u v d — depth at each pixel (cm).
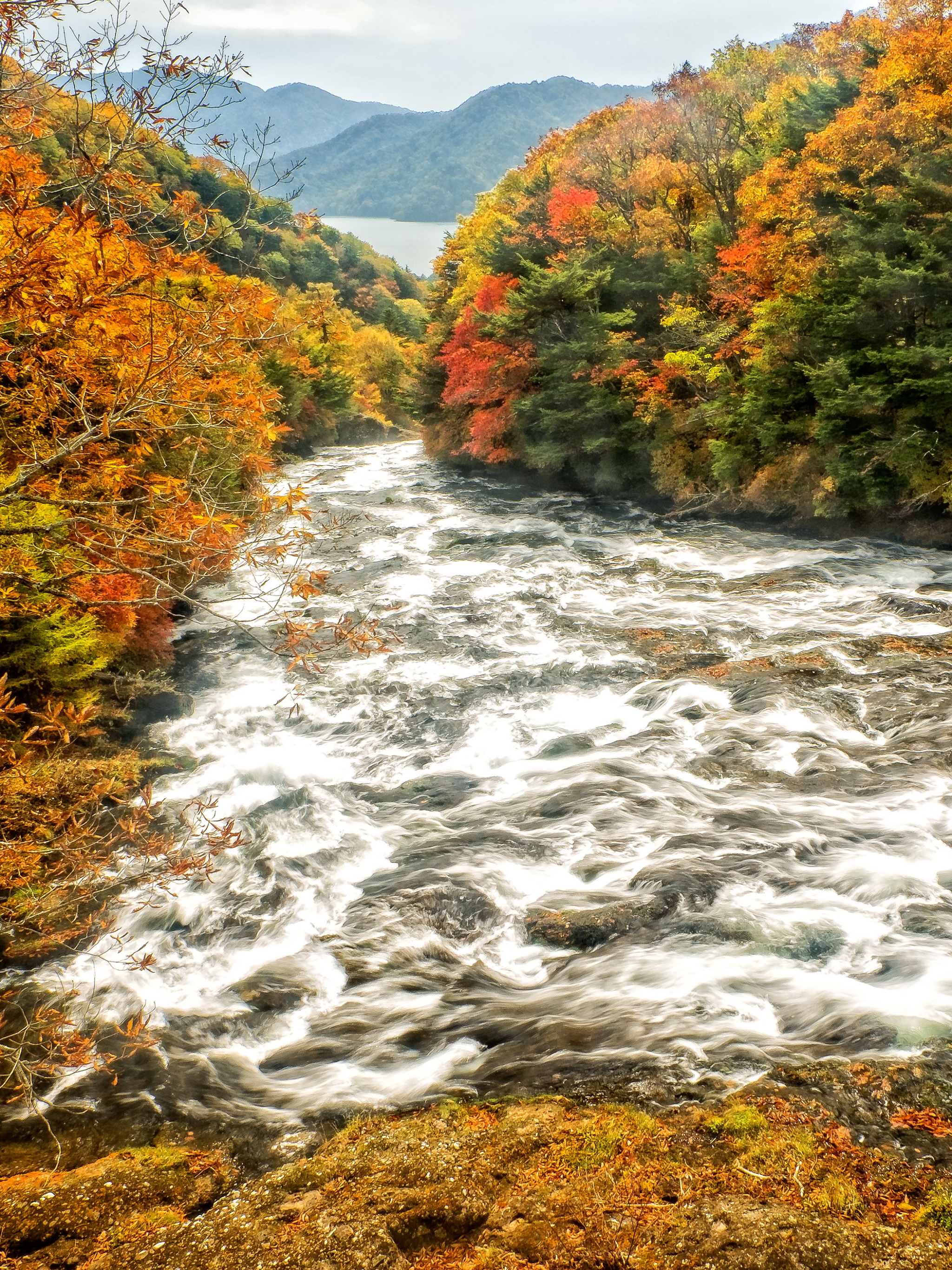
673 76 3969
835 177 2616
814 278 2553
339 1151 621
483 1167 587
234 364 684
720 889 958
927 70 2423
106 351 652
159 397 618
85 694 1390
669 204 3838
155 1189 603
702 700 1555
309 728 1536
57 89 553
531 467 4122
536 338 3744
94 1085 730
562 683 1692
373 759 1416
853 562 2409
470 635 2005
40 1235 565
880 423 2395
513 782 1314
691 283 3406
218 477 1538
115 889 1042
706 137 3700
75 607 1277
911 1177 545
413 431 8388
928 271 2298
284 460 5022
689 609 2119
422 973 873
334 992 851
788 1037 707
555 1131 611
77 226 538
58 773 1175
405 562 2692
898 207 2330
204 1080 732
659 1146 588
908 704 1466
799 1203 530
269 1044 783
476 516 3406
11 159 596
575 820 1159
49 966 907
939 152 2317
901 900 915
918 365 2297
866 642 1780
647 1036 720
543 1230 530
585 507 3494
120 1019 822
